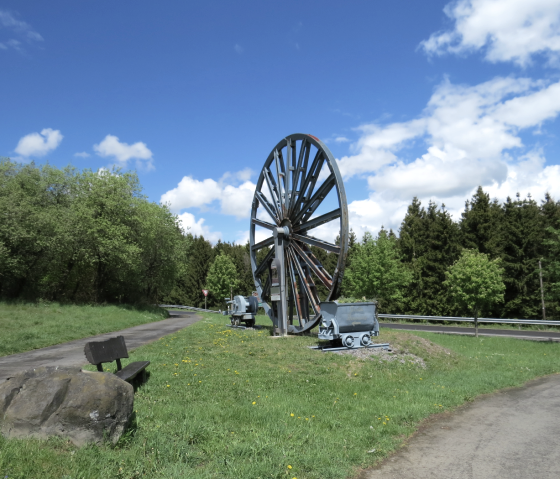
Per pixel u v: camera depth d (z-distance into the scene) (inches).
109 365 407.5
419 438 239.1
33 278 1310.3
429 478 182.1
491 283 849.5
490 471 190.4
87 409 178.7
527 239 1418.6
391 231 2241.6
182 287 2736.2
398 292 1342.3
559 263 863.7
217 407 264.4
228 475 165.6
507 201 1636.3
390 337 569.6
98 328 810.2
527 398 346.9
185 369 379.9
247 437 210.8
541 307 1400.1
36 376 187.6
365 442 221.5
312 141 631.2
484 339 818.8
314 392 329.7
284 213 706.2
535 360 558.9
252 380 352.5
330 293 581.3
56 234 1216.2
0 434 170.7
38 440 169.3
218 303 2588.6
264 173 786.8
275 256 683.4
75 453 164.2
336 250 571.8
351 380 380.5
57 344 607.8
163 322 1168.2
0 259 1085.1
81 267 1514.5
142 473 161.6
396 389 355.6
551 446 225.6
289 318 730.8
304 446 204.1
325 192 619.2
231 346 534.3
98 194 1397.6
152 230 1549.0
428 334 885.2
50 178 1400.1
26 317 847.1
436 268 1631.4
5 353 506.0
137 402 264.7
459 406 317.7
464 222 1638.8
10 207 1123.3
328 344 543.8
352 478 181.2
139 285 1683.1
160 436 197.8
